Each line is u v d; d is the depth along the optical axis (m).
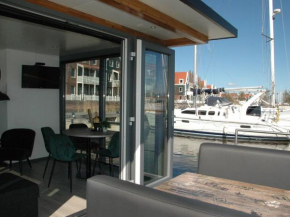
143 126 3.23
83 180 3.78
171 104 3.85
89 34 2.87
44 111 5.08
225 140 11.34
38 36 3.65
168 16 2.72
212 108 11.84
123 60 3.11
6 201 2.11
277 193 1.58
